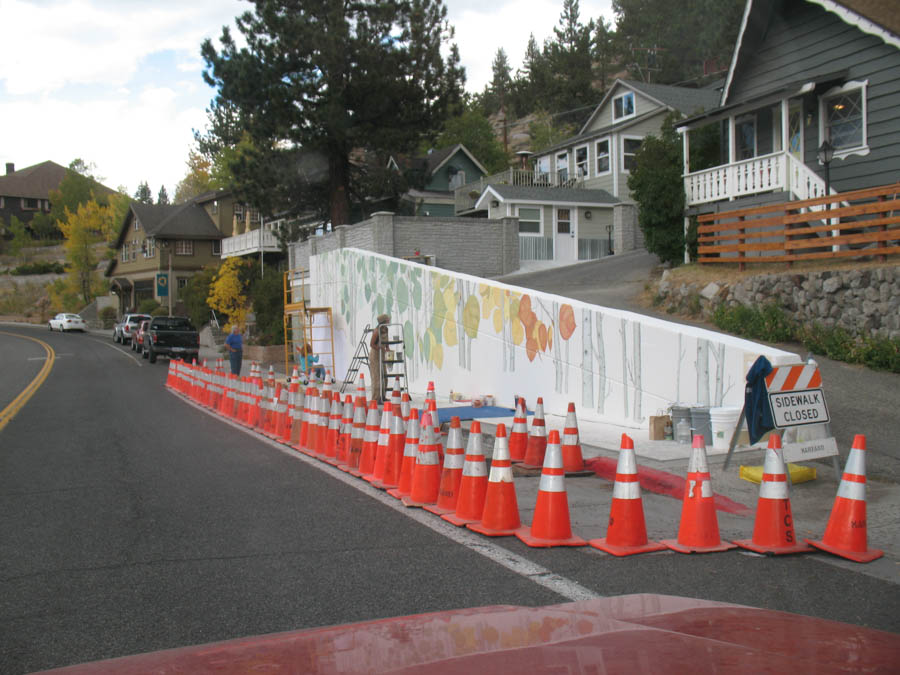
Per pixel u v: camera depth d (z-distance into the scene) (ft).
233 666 5.14
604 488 26.53
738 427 26.30
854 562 17.90
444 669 4.80
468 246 89.15
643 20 254.88
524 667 4.77
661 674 4.58
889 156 58.13
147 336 112.16
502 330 47.70
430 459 24.79
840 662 5.02
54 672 5.39
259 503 25.20
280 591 16.44
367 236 85.81
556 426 37.86
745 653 5.13
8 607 15.74
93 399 64.03
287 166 108.27
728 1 204.44
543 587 16.28
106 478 29.89
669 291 59.00
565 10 289.74
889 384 37.93
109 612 15.35
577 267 88.99
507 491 21.11
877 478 26.43
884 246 45.68
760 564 17.76
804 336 46.19
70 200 340.59
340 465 31.94
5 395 68.74
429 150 203.21
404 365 56.80
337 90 100.07
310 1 98.37
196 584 17.03
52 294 236.02
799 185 57.93
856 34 60.23
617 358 38.22
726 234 60.80
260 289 115.55
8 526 22.59
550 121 250.16
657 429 32.60
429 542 20.15
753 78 70.90
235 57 100.07
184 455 35.45
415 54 101.14
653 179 69.77
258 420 45.32
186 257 191.42
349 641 5.79
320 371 74.18
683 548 18.84
